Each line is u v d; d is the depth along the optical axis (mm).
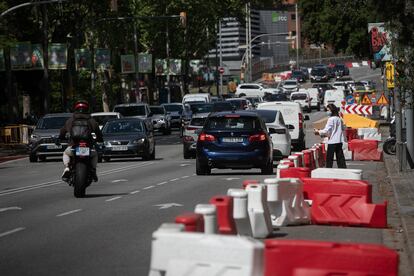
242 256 14180
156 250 14773
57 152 75875
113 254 23359
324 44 125625
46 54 112875
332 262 14742
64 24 129500
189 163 67562
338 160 52344
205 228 17656
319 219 29766
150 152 73375
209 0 177625
